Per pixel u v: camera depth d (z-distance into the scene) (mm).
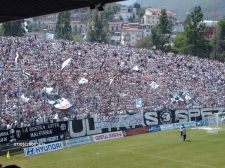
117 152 42781
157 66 74562
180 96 68188
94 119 51062
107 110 57812
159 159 39406
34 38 68562
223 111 67312
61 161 38594
